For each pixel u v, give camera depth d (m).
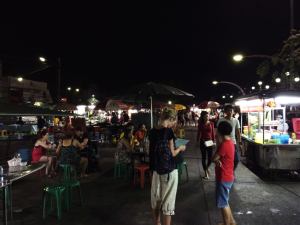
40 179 6.73
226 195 3.51
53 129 13.90
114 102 14.41
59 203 4.23
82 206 4.74
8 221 4.14
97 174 7.18
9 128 14.05
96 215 4.34
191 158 9.50
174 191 3.46
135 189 5.73
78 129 7.50
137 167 5.84
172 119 3.63
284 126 7.22
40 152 6.93
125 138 6.49
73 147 6.27
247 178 6.43
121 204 4.82
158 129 3.58
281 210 4.43
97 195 5.35
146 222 4.06
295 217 4.14
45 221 4.13
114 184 6.14
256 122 7.81
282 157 6.23
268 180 6.36
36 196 5.39
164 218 3.44
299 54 8.79
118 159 6.50
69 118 17.75
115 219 4.18
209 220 4.07
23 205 4.86
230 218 3.64
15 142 14.54
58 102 18.78
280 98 6.23
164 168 3.36
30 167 4.76
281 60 9.62
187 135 17.47
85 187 5.93
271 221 4.01
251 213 4.31
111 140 13.84
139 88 7.41
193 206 4.65
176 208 4.56
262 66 9.63
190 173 7.12
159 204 3.55
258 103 6.79
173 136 3.61
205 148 6.42
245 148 8.21
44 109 4.41
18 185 6.20
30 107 4.32
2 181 3.75
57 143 9.28
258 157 6.79
